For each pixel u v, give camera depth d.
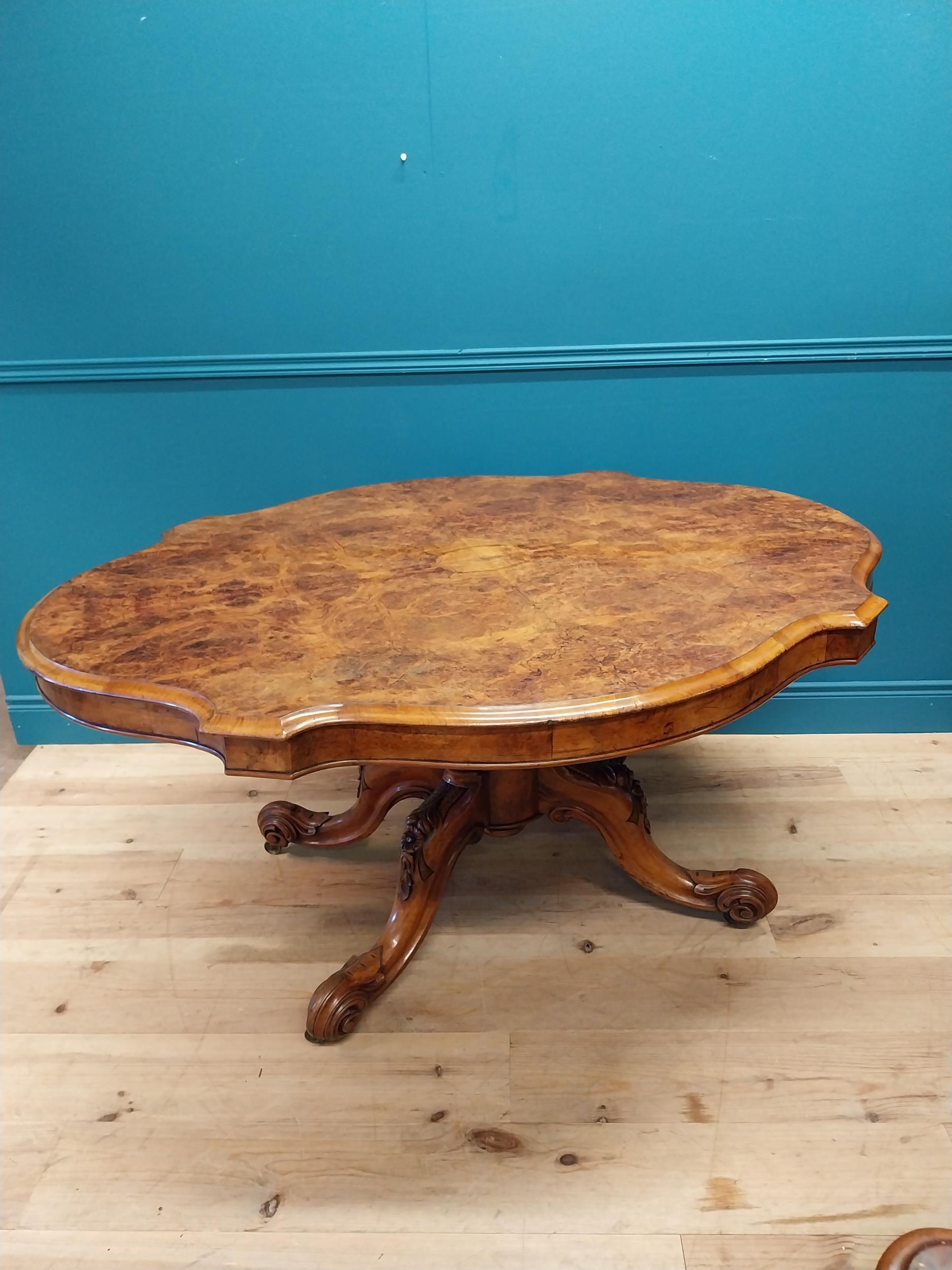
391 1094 1.48
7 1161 1.40
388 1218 1.29
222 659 1.27
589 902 1.92
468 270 2.16
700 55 1.97
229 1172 1.37
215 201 2.10
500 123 2.03
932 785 2.29
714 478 2.35
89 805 2.31
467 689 1.17
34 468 2.37
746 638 1.28
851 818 2.16
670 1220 1.28
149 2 1.95
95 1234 1.29
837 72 1.97
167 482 2.38
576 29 1.95
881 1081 1.48
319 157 2.06
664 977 1.70
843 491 2.35
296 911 1.92
